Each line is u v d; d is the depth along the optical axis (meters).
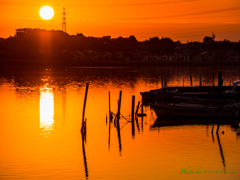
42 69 149.12
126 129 32.38
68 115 39.09
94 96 56.59
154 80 95.81
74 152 25.25
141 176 20.83
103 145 27.03
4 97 55.56
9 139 28.59
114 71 141.12
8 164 22.72
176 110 37.41
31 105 46.72
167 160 23.53
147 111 42.47
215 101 41.56
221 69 161.00
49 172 21.42
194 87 56.28
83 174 21.16
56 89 68.44
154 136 29.66
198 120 36.84
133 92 63.38
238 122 33.56
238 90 42.88
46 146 26.72
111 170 21.84
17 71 131.62
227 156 24.22
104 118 37.41
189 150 25.56
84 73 125.06
